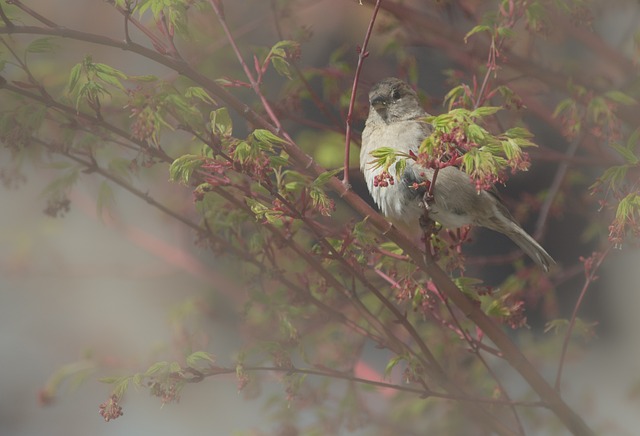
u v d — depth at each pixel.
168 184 12.53
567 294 14.48
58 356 15.92
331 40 13.71
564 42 11.96
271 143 8.09
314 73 10.96
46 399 11.80
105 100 10.67
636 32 10.45
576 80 10.54
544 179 14.88
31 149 10.40
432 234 8.76
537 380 9.01
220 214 10.12
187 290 15.44
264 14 12.20
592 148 11.27
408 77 11.23
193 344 11.16
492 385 11.05
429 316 10.50
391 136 10.77
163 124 8.02
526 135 7.64
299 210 9.05
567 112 10.31
